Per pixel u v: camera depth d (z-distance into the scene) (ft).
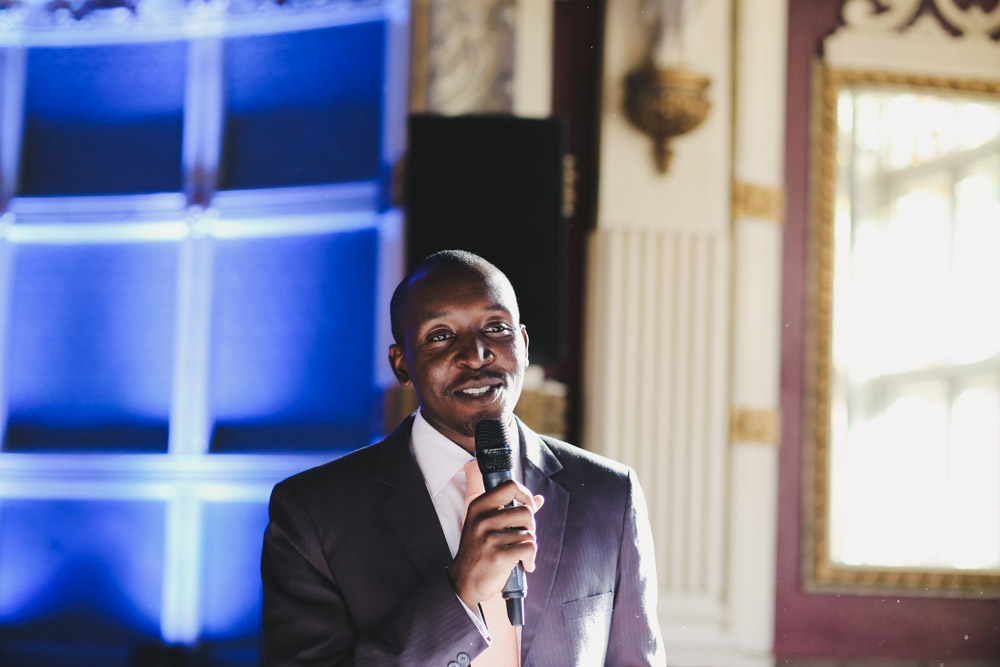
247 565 24.23
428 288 7.36
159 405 25.23
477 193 20.07
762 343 23.43
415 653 6.85
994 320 24.86
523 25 23.03
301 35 25.36
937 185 24.94
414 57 22.93
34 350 25.72
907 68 24.75
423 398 7.42
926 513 24.26
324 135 24.97
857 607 23.62
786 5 24.48
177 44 26.05
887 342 24.44
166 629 24.29
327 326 24.66
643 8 23.25
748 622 22.76
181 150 25.84
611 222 23.07
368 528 7.50
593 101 23.59
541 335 19.74
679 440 22.93
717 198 23.44
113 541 24.85
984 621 23.97
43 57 26.35
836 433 24.06
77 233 25.82
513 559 6.70
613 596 7.85
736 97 23.76
